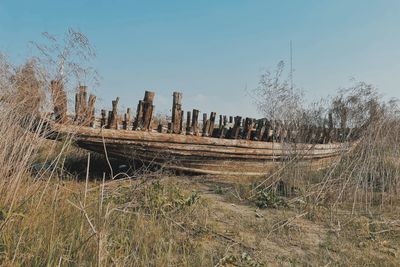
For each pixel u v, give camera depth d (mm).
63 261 3334
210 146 9875
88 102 7082
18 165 5117
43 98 5828
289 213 7172
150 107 8625
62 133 6336
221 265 4195
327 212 7484
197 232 5375
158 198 6121
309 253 5156
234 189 8984
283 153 9953
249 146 10828
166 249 4375
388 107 9859
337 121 11578
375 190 9555
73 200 5297
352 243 5719
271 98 13695
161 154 9031
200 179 10000
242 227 5992
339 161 9477
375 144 9203
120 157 8734
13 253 3369
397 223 6996
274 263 4680
